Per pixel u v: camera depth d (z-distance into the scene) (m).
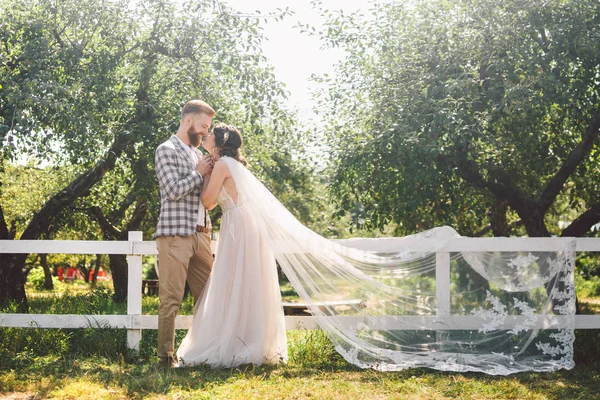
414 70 8.10
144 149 8.87
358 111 9.35
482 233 13.07
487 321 5.17
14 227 15.64
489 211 10.96
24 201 13.70
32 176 13.46
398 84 8.21
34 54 8.02
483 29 7.55
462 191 9.26
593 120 7.63
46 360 5.04
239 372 4.69
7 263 9.00
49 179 13.02
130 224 14.20
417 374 4.77
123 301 11.94
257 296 5.00
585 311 7.41
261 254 5.12
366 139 8.47
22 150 8.27
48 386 4.21
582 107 7.46
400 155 7.83
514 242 5.20
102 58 8.39
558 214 13.47
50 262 29.00
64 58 8.27
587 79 7.24
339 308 5.17
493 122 7.87
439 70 7.88
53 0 8.76
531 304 5.18
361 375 4.71
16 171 13.41
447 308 5.19
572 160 7.96
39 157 8.65
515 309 5.18
